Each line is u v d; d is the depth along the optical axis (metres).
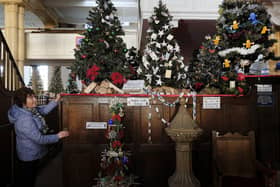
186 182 2.16
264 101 3.29
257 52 2.87
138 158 2.79
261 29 2.83
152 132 2.81
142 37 4.95
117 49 3.44
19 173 2.51
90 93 2.89
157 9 3.43
